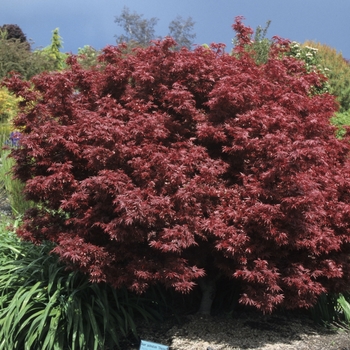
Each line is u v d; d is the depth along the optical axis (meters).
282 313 5.91
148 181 4.50
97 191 4.45
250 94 4.92
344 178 5.10
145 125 4.67
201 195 4.52
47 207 5.17
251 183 4.63
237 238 4.40
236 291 5.82
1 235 6.56
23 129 5.53
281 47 6.53
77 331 4.86
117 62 5.70
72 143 4.78
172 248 4.23
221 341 5.01
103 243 4.86
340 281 5.15
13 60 21.20
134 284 4.51
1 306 5.12
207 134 4.79
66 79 5.15
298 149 4.20
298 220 4.44
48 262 5.66
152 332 5.19
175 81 5.38
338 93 16.06
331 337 5.34
